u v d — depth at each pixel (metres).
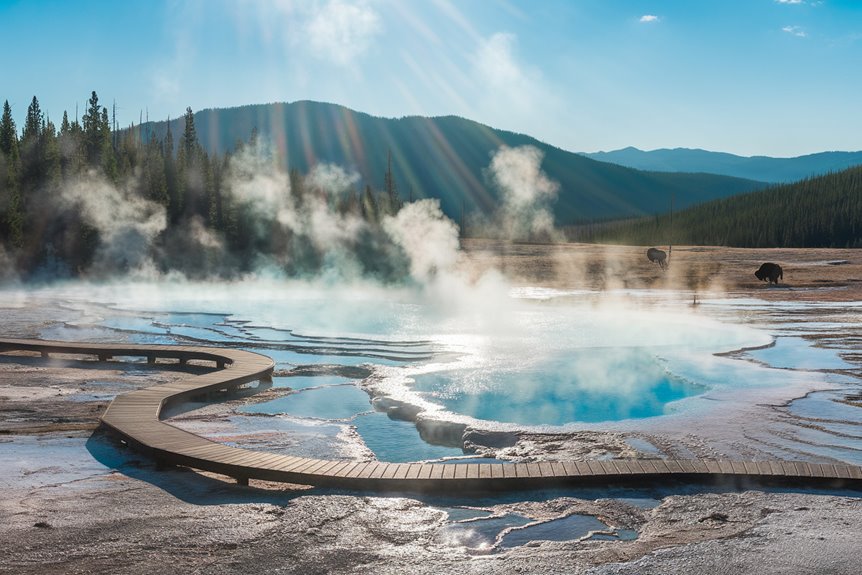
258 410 12.68
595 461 8.60
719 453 9.59
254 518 7.05
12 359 17.61
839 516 7.21
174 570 5.84
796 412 11.87
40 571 5.76
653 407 12.86
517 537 6.77
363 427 11.62
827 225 112.00
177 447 8.85
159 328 24.48
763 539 6.62
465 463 9.02
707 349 19.11
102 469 8.60
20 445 9.58
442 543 6.60
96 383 14.46
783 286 41.94
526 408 12.77
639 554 6.31
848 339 21.22
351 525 6.95
